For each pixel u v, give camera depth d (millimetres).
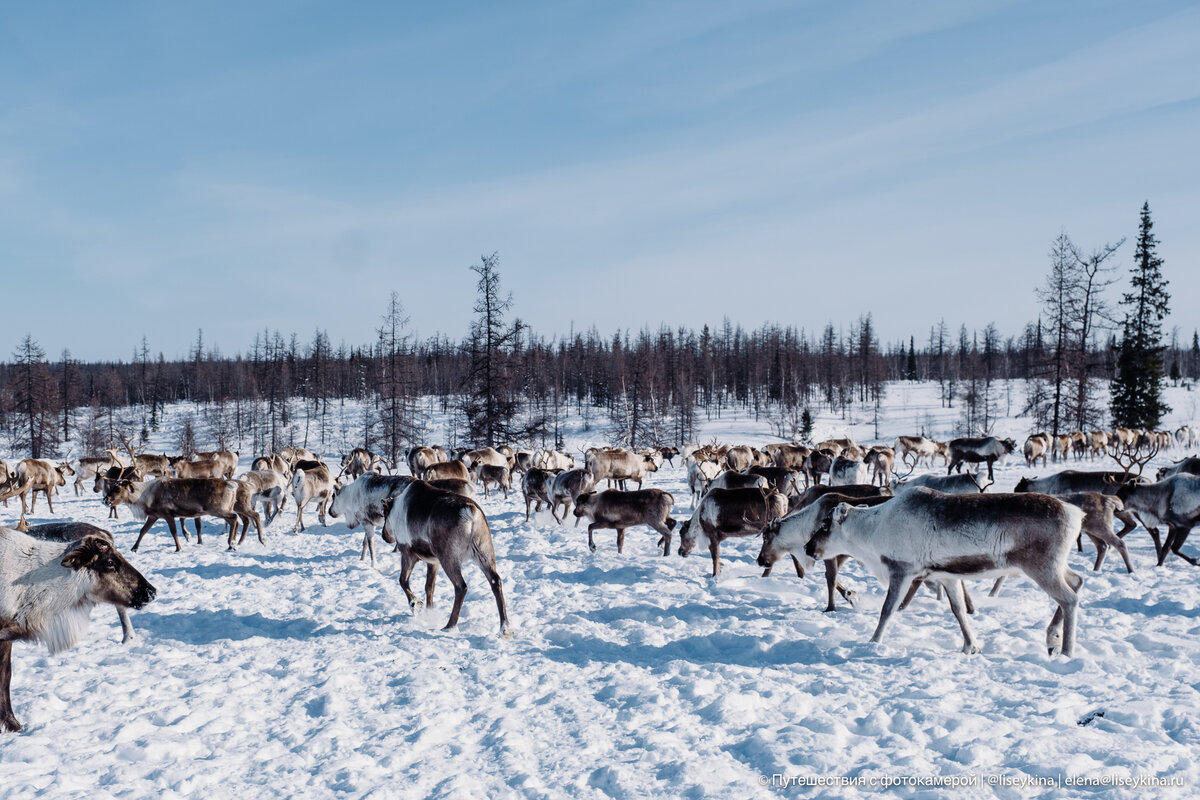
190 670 7402
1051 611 8883
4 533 6230
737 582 11039
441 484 16141
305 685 6879
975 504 7336
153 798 4590
